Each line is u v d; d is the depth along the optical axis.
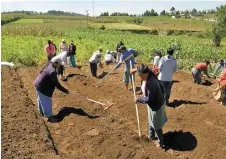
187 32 84.19
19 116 10.01
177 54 30.31
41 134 8.88
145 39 51.22
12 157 7.41
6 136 8.47
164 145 8.85
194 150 8.66
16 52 24.00
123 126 9.73
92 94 13.59
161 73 11.43
